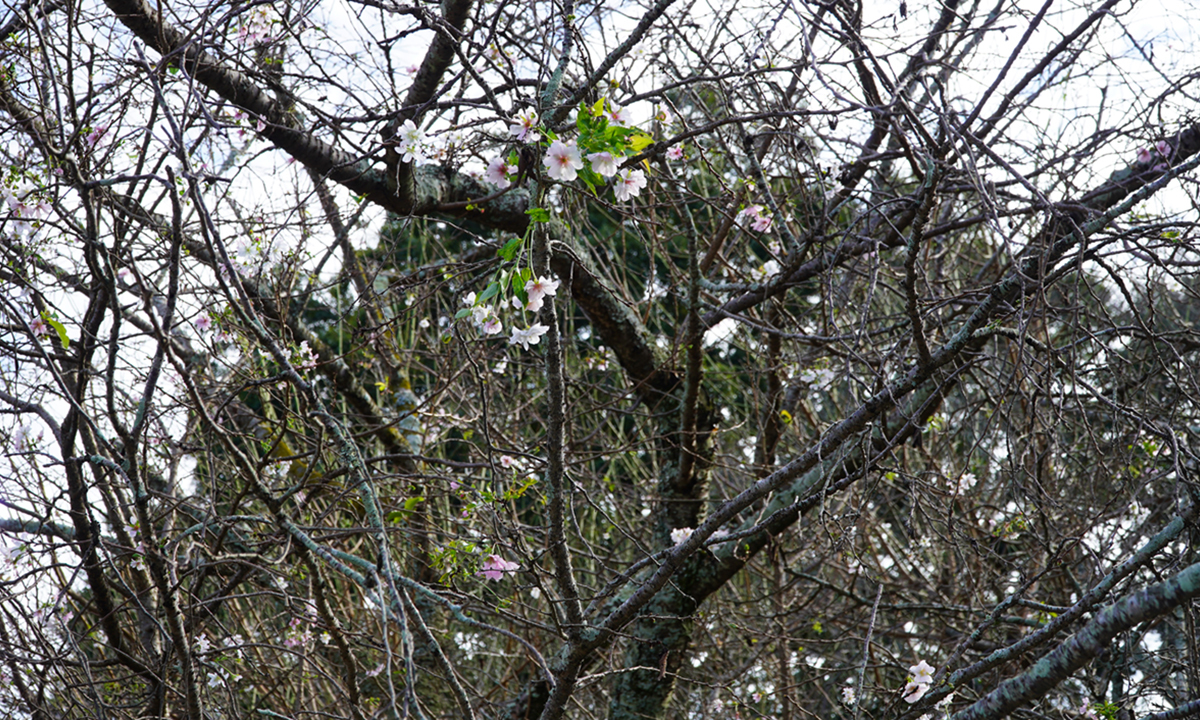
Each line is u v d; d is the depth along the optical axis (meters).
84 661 3.49
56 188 3.01
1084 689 4.76
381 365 6.29
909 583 6.14
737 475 7.50
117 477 3.69
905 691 3.42
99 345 3.15
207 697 4.21
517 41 4.02
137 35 3.58
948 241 6.03
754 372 5.13
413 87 4.20
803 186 4.16
